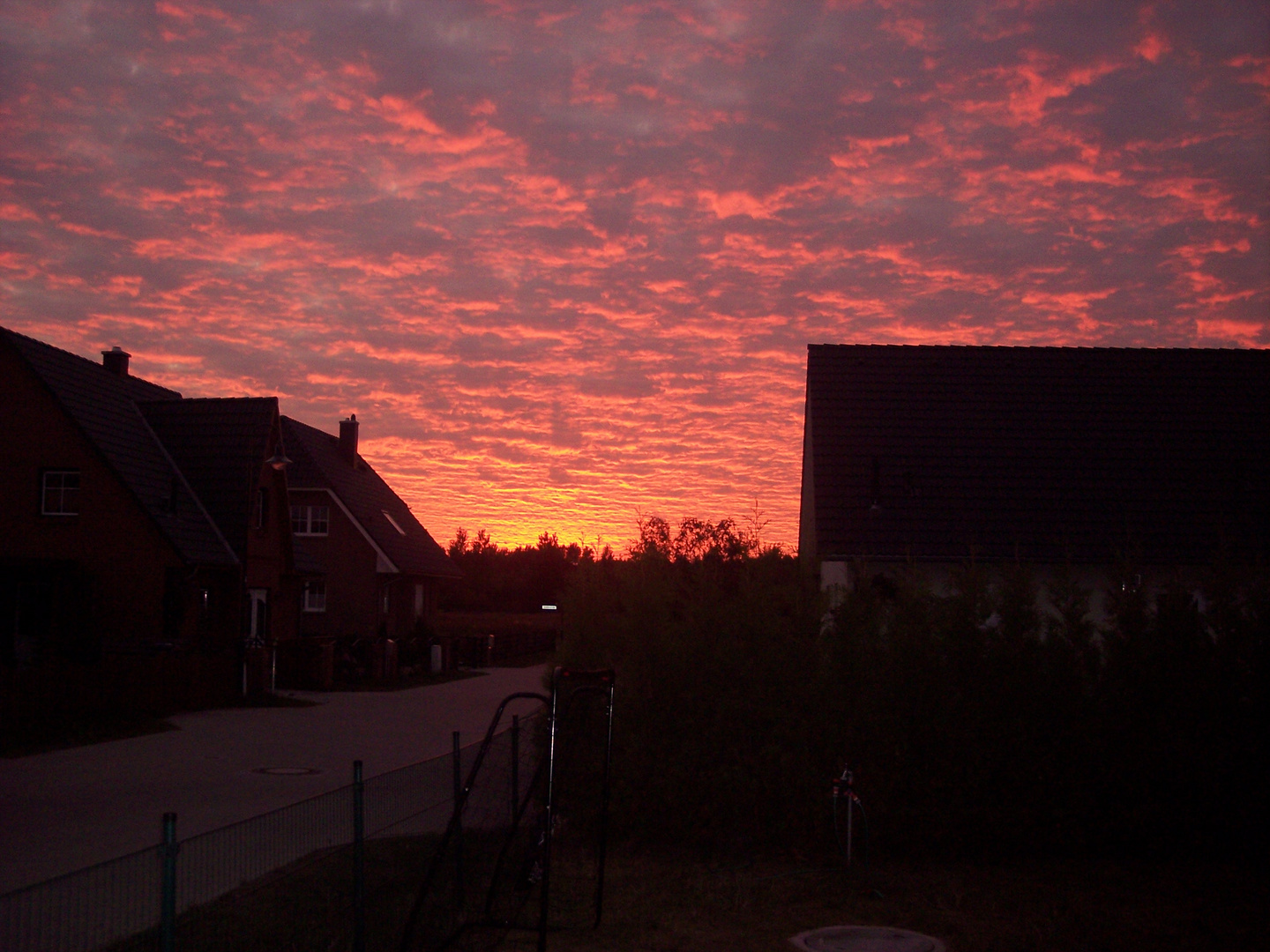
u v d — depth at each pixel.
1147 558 20.14
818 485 21.95
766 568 10.76
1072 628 10.66
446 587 108.12
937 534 20.78
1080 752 10.15
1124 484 22.11
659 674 10.42
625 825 10.33
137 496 26.66
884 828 10.05
